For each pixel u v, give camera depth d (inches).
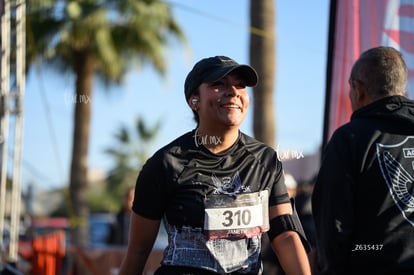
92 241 653.9
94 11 761.6
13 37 302.2
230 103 124.5
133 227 130.1
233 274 123.0
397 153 128.9
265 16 388.2
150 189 125.9
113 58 788.0
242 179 125.3
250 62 390.9
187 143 126.6
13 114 294.8
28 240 399.5
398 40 189.8
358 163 128.4
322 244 127.6
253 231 124.9
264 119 386.3
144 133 1589.6
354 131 130.8
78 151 820.6
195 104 129.4
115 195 1573.6
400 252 125.2
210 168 124.7
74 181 816.9
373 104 133.1
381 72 134.1
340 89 188.2
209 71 126.0
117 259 331.6
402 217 126.6
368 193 127.6
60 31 751.7
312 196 132.3
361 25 190.1
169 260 124.0
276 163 130.2
